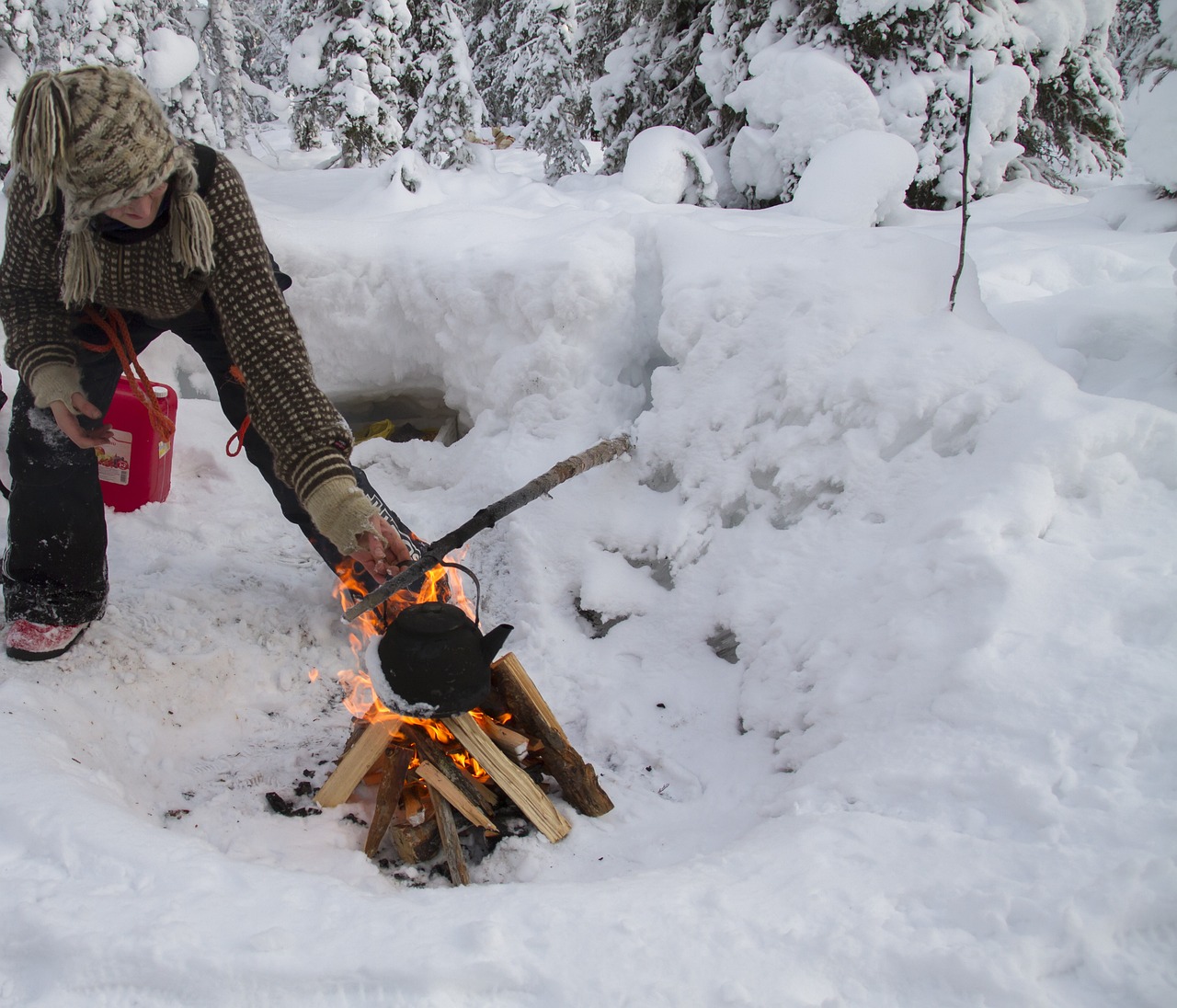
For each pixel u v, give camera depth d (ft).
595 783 7.34
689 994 4.62
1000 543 7.46
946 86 22.68
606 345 11.21
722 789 7.45
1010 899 5.04
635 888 5.37
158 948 4.69
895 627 7.39
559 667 9.06
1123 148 26.63
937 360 8.90
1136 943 4.91
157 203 6.52
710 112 24.79
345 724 8.57
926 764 6.33
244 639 9.19
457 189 20.99
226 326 6.99
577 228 12.17
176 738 8.13
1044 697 6.41
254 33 50.67
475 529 7.51
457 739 6.91
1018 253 16.02
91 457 8.11
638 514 9.91
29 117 5.79
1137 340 11.68
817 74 21.42
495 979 4.67
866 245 10.65
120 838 5.57
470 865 6.88
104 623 8.74
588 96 35.78
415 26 34.45
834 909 5.16
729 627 8.71
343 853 6.74
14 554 8.00
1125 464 7.89
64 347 7.34
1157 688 6.24
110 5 27.89
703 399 9.99
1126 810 5.58
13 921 4.88
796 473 9.05
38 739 6.85
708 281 10.58
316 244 12.39
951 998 4.64
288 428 6.76
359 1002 4.58
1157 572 7.01
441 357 12.39
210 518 11.20
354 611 6.53
